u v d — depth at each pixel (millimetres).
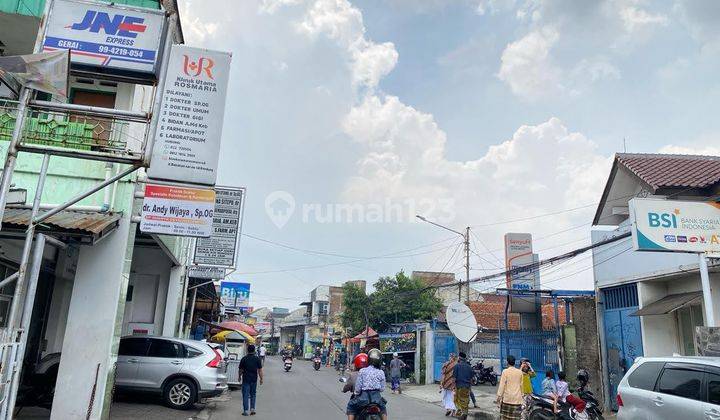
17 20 10680
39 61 6078
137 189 10500
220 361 13156
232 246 19141
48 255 12195
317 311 68250
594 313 15711
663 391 7320
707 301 10375
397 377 22156
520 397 10398
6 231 9086
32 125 9844
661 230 10719
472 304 38125
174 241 15227
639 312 12945
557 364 17109
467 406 13445
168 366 12570
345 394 19078
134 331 16156
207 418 11742
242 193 19703
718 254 10641
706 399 6637
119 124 10156
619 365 14500
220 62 10758
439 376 25594
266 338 91812
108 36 7449
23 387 10727
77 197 6500
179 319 17766
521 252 26469
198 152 10305
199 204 10328
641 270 13727
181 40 13266
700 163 13953
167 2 11609
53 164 9906
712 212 10898
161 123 10297
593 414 10617
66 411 9164
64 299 13617
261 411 13523
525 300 22891
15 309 6027
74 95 10641
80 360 9375
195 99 10492
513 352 19984
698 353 9523
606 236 15484
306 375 30797
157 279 16703
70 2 7578
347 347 43281
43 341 12930
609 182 15453
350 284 42000
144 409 11922
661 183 12609
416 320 37531
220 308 34312
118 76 7359
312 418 12664
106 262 9805
